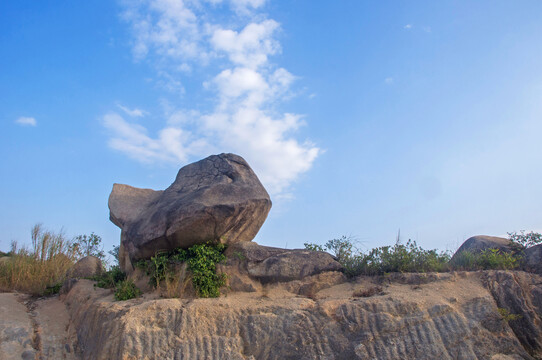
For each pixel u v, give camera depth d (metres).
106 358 7.25
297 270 9.35
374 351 7.23
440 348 7.23
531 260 9.14
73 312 9.66
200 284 8.86
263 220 10.60
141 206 11.10
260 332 7.64
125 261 10.97
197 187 10.43
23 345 8.35
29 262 12.20
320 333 7.53
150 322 7.58
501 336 7.45
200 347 7.41
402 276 8.96
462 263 9.27
